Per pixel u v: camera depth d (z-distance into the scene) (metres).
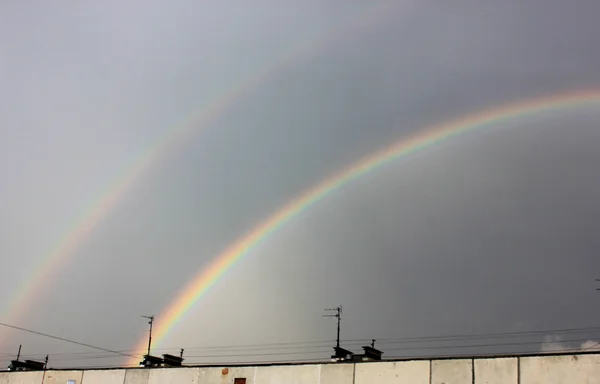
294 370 32.25
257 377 33.16
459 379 27.72
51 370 40.03
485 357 27.44
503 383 26.66
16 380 40.81
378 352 32.97
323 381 31.19
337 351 32.91
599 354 25.02
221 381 34.06
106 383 37.84
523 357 26.55
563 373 25.52
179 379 35.41
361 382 30.12
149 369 36.66
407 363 29.25
